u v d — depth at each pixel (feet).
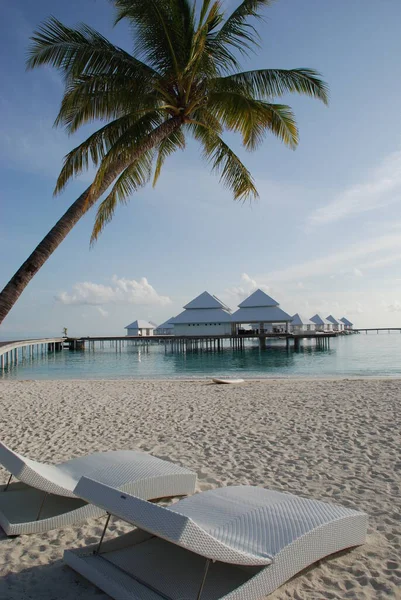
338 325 282.56
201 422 24.49
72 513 11.01
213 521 8.77
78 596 8.13
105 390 40.57
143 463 12.86
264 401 31.04
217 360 104.63
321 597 7.97
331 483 14.23
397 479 14.37
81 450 19.29
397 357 106.22
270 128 28.60
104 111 25.50
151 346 194.70
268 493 10.36
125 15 24.82
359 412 25.46
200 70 25.26
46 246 18.88
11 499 12.12
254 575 7.36
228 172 28.48
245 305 142.82
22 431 23.40
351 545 9.36
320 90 27.48
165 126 24.47
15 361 107.76
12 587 8.49
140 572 8.14
